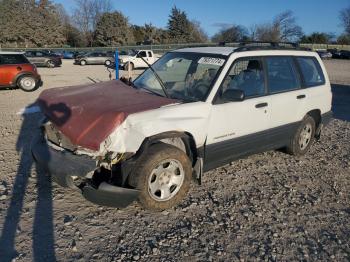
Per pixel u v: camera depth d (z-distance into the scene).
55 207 4.17
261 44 5.96
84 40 79.25
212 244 3.63
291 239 3.79
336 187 5.09
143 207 4.07
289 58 5.68
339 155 6.46
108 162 3.79
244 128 4.82
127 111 3.71
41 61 30.00
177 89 4.62
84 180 3.93
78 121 3.77
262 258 3.46
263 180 5.19
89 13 78.75
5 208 4.11
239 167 5.60
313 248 3.65
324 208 4.48
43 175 4.98
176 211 4.20
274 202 4.55
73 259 3.31
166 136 3.97
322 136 7.73
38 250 3.41
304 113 5.84
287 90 5.51
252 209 4.34
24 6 74.19
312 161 6.07
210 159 4.55
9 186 4.64
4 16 72.00
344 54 54.03
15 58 13.99
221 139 4.57
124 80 5.37
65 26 81.25
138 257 3.37
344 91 15.91
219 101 4.45
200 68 4.77
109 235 3.69
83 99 4.20
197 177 4.40
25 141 6.59
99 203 3.81
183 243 3.62
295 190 4.93
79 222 3.89
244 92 4.72
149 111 3.82
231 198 4.59
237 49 4.90
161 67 5.23
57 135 4.11
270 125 5.25
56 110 4.11
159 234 3.75
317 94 6.04
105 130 3.53
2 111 9.56
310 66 6.11
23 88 14.06
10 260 3.26
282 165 5.80
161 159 3.92
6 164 5.39
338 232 3.97
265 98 5.07
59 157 3.86
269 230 3.93
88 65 34.62
